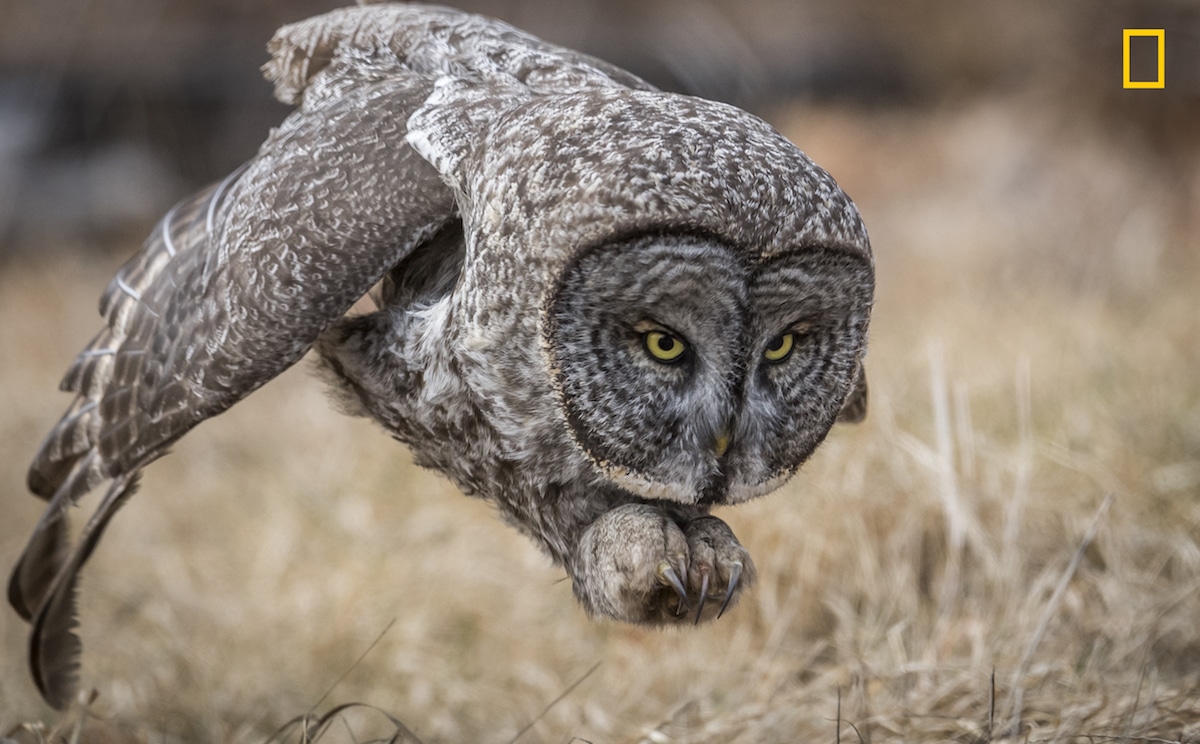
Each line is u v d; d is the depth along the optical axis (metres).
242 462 26.45
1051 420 20.80
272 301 11.40
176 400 12.01
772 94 48.09
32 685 18.33
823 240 9.80
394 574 20.22
